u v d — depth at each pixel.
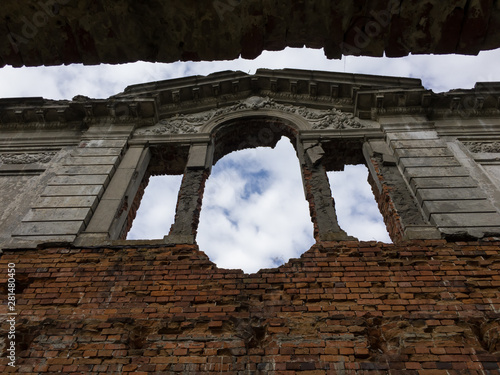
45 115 11.54
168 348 5.53
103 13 4.71
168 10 4.77
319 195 8.80
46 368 5.27
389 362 5.20
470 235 7.15
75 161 9.78
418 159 9.28
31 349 5.53
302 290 6.37
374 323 5.85
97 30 4.88
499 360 5.13
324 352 5.38
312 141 10.53
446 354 5.27
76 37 4.95
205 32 5.01
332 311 6.01
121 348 5.54
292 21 4.99
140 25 4.91
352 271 6.66
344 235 7.49
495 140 10.24
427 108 11.15
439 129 10.70
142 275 6.73
